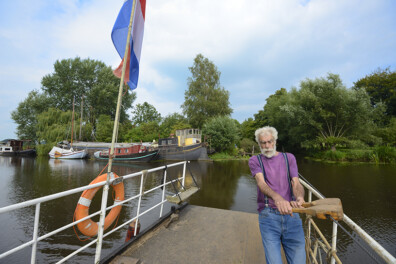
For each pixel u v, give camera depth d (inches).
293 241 56.6
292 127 1018.1
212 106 1210.6
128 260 83.9
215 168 647.1
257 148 1253.7
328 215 44.9
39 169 618.5
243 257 89.2
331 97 840.3
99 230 83.1
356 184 395.9
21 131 1438.2
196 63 1295.5
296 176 60.9
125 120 1717.5
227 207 273.3
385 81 1036.5
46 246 171.2
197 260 86.6
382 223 219.6
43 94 1471.5
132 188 365.7
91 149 1047.0
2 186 386.9
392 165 669.9
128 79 109.3
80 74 1566.2
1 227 206.5
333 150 852.0
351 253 165.5
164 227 117.8
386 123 968.3
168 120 1499.8
